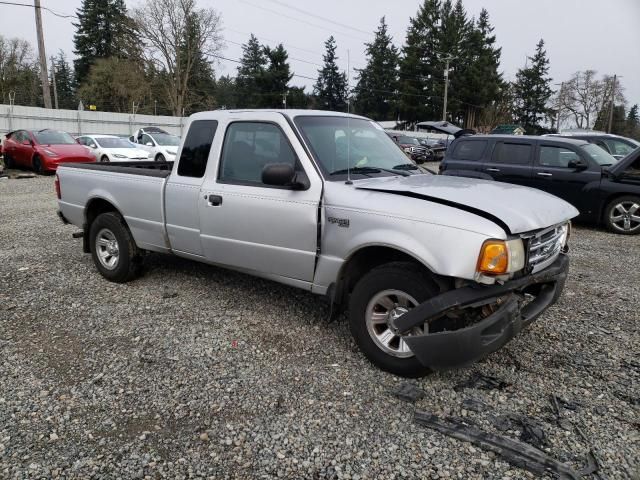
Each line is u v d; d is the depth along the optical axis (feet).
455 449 8.75
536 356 12.21
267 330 13.61
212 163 14.23
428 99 197.47
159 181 15.56
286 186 12.47
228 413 9.83
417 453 8.66
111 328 13.76
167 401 10.23
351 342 12.88
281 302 15.67
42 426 9.41
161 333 13.43
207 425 9.46
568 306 15.74
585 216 29.25
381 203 10.96
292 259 12.61
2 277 18.13
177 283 17.53
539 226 10.29
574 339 13.21
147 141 64.08
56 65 257.34
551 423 9.48
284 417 9.69
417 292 10.40
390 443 8.93
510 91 226.38
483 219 9.80
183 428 9.37
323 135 13.24
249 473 8.21
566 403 10.14
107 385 10.84
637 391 10.66
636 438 9.05
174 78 162.20
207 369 11.51
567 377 11.22
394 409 9.95
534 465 8.26
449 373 11.27
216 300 15.88
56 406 10.05
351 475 8.16
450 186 11.87
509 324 9.86
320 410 9.91
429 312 9.89
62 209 19.43
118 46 169.78
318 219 11.94
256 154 13.35
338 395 10.43
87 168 18.24
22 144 55.72
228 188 13.65
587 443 8.91
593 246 24.95
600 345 12.88
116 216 17.35
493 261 9.48
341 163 12.85
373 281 11.05
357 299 11.44
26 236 24.90
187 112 170.50
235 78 226.38
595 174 28.50
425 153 92.43
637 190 27.32
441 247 9.87
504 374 11.30
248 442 8.96
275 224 12.67
